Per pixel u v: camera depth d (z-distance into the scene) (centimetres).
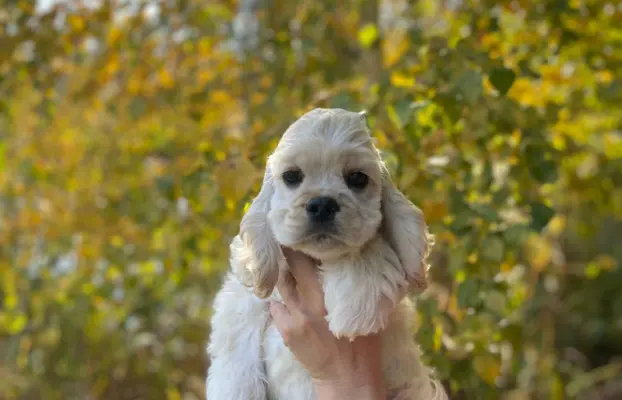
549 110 108
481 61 96
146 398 167
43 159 144
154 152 131
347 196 71
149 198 131
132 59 124
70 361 151
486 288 96
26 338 152
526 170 102
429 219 95
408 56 106
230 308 79
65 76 135
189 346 162
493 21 108
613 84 112
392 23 142
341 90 101
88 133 147
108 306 147
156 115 132
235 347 78
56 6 122
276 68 119
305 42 117
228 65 124
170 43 124
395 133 95
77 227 139
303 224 70
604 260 148
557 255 151
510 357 116
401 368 78
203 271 145
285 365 77
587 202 135
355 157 72
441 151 103
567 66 123
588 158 129
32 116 147
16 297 148
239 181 88
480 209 93
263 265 74
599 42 119
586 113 127
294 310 74
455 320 101
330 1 124
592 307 243
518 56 111
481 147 102
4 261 148
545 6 112
